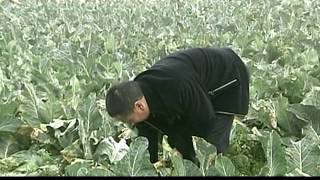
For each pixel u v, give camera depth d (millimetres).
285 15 12555
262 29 12023
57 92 7598
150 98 4621
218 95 5105
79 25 12641
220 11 14312
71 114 6742
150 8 15719
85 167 4918
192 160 5234
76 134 6387
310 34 11008
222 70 5047
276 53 9484
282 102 6586
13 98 7141
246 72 5266
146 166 4613
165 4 16438
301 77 7480
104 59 8516
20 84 7855
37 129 6422
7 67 9000
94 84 7719
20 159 5957
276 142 4824
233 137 6191
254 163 5984
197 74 4844
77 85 7504
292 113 6520
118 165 4637
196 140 5488
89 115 6223
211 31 11523
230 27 12133
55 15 14648
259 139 6168
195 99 4691
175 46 10141
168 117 4793
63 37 11500
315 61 8680
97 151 5785
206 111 4762
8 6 16094
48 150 6422
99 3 17062
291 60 8891
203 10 15227
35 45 10547
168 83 4617
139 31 11898
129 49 10250
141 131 5148
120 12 14547
